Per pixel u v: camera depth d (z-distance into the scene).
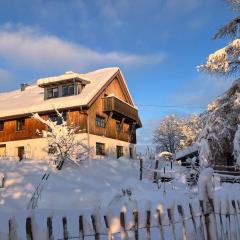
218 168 24.12
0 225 7.23
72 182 14.97
